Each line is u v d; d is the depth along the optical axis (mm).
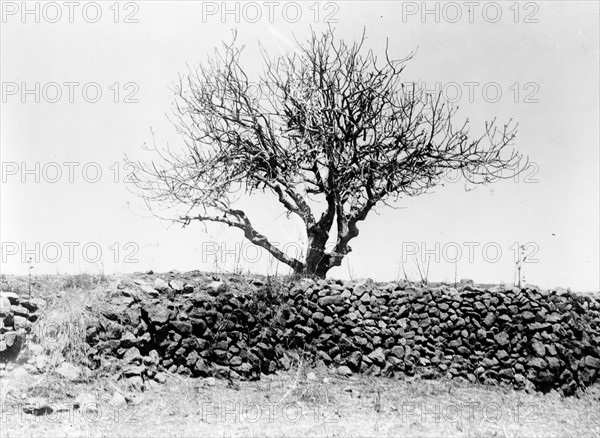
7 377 10445
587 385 14703
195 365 12281
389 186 19531
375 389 13031
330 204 19500
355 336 14125
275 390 12328
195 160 19688
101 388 10906
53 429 9594
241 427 10359
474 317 14641
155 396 11188
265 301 13867
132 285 12703
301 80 20062
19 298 11625
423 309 14664
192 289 13242
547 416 12594
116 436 9648
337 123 19672
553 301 15141
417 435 10664
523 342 14445
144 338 11961
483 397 13312
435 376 14062
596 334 15469
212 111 19906
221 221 19688
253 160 19578
